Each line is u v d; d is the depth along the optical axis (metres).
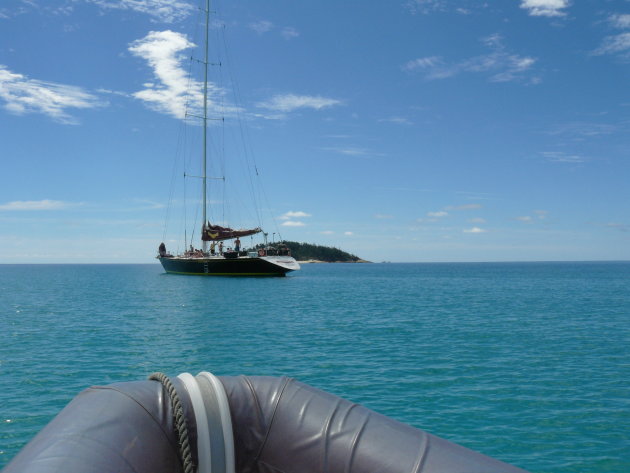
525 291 51.16
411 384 10.91
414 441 2.20
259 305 32.53
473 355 14.59
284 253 59.81
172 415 2.19
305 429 2.34
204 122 64.75
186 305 32.53
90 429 1.93
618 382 11.09
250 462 2.37
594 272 132.12
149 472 1.93
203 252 62.72
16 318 24.91
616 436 7.58
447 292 49.25
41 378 11.46
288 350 15.41
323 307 31.30
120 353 14.86
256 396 2.49
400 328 21.08
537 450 7.07
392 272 137.75
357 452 2.19
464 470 2.01
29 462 1.74
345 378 11.54
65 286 61.62
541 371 12.30
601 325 22.31
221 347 15.96
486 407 9.12
